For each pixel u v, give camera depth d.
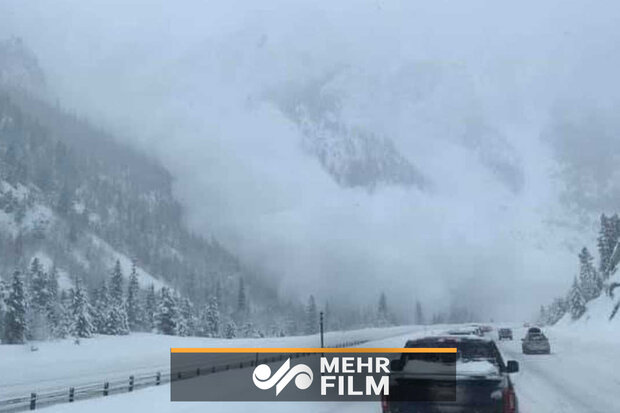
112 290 88.06
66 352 45.44
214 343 55.62
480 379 9.22
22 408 23.75
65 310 69.00
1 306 59.47
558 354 39.28
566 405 15.42
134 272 96.94
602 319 83.44
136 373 34.25
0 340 58.12
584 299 111.69
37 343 56.88
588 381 21.69
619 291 85.19
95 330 76.44
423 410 9.37
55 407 13.35
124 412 12.59
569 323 110.88
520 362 32.53
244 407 13.97
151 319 93.38
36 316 62.12
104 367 36.75
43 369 33.53
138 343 59.31
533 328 41.53
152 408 13.13
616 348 43.34
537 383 21.00
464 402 9.20
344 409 14.45
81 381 30.69
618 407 15.08
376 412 13.96
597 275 111.44
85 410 12.95
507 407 9.14
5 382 29.48
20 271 60.97
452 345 10.06
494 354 10.05
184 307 94.19
